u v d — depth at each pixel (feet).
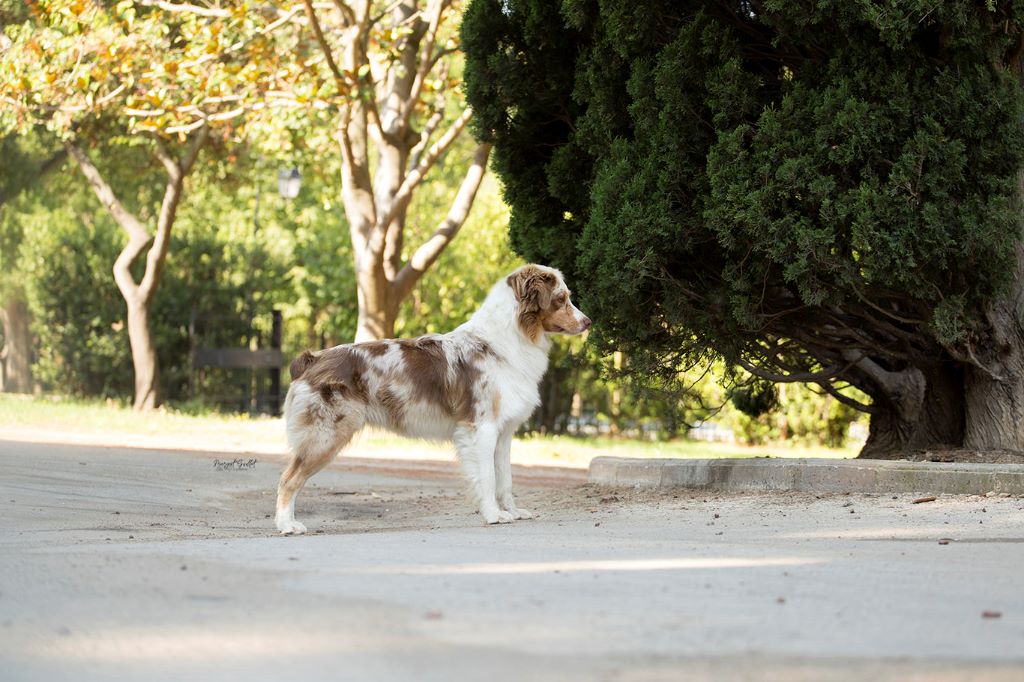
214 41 57.67
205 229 107.45
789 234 29.19
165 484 37.70
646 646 12.50
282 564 18.58
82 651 12.49
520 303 28.86
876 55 29.58
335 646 12.51
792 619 13.96
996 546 21.18
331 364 27.86
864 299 30.86
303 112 64.90
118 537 24.97
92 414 70.95
